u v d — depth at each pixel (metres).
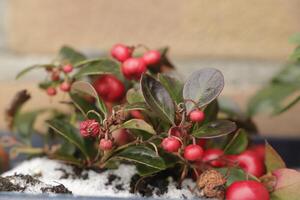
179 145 0.31
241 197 0.31
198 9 0.57
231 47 0.57
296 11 0.57
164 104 0.31
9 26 0.57
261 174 0.34
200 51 0.57
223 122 0.32
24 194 0.29
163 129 0.33
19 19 0.57
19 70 0.57
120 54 0.36
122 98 0.36
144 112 0.33
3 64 0.57
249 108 0.52
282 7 0.57
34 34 0.57
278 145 0.49
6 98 0.57
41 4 0.57
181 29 0.57
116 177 0.34
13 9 0.57
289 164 0.49
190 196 0.32
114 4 0.57
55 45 0.57
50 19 0.57
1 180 0.32
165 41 0.57
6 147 0.45
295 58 0.35
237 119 0.40
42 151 0.38
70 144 0.36
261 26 0.57
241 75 0.57
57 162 0.36
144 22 0.57
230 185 0.32
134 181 0.34
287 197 0.32
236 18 0.57
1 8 0.57
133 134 0.33
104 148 0.31
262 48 0.57
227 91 0.57
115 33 0.57
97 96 0.32
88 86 0.32
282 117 0.57
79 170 0.35
